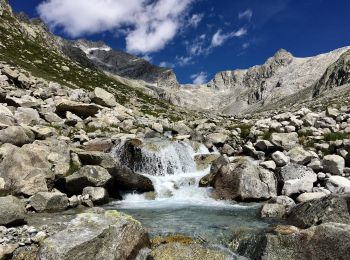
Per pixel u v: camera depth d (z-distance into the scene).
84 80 98.00
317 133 30.08
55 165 22.70
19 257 12.71
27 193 19.81
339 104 56.66
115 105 44.50
